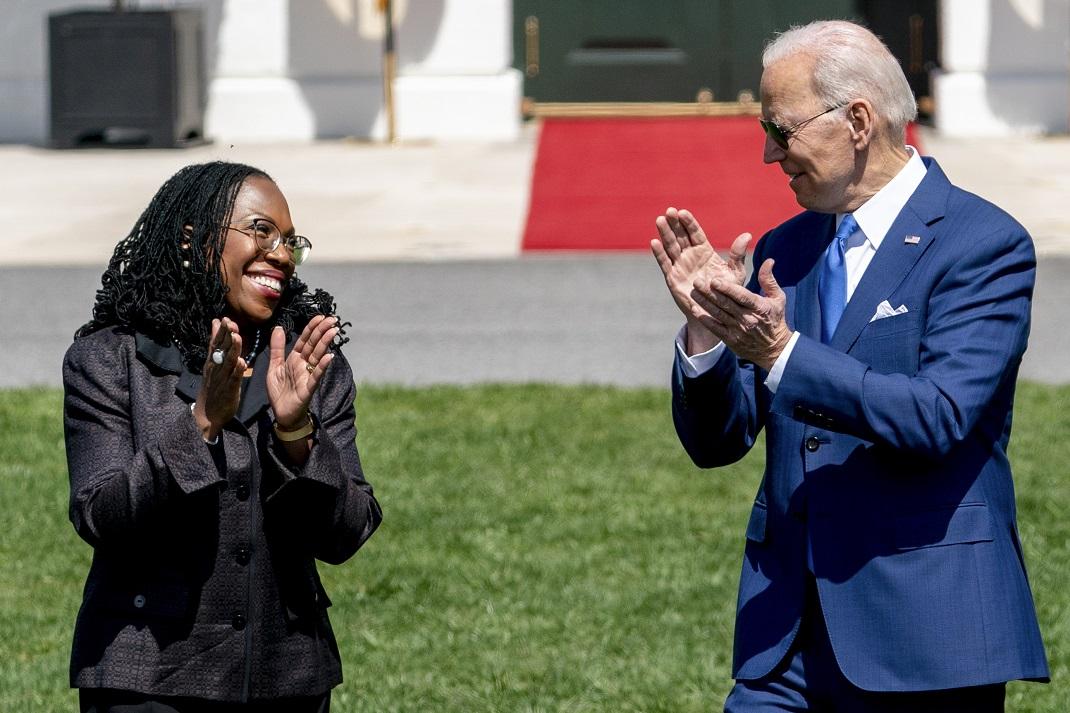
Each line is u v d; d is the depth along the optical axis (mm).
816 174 11156
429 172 51375
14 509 23094
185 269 10797
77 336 11117
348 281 36281
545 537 22094
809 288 11531
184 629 10555
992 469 11039
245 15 58344
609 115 60688
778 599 11414
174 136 55844
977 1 57625
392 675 17984
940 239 11016
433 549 21656
